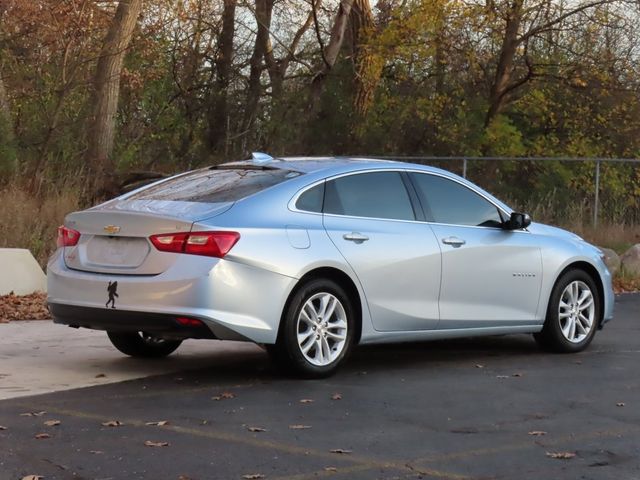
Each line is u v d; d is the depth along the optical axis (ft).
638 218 75.36
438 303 26.53
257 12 79.56
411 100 90.07
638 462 17.19
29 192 53.06
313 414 20.40
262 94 81.30
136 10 63.05
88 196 57.98
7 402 20.97
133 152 66.95
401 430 19.17
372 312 25.20
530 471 16.48
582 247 30.27
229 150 77.97
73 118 63.36
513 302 28.32
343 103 82.94
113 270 23.44
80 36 63.82
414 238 26.08
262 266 23.04
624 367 27.25
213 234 22.63
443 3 85.35
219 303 22.50
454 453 17.51
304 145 81.15
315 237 24.16
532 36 93.56
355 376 25.13
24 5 61.57
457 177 27.96
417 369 26.48
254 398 21.91
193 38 80.84
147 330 22.90
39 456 16.70
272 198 24.06
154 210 23.67
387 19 92.02
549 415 20.86
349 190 25.50
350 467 16.42
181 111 78.79
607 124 100.89
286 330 23.56
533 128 103.09
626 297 47.32
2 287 38.78
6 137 57.36
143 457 16.76
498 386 24.11
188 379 24.16
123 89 73.92
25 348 28.48
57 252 24.90
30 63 63.31
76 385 23.08
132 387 22.98
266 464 16.49
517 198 78.18
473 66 92.58
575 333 30.12
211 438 18.16
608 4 90.17
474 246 27.32
